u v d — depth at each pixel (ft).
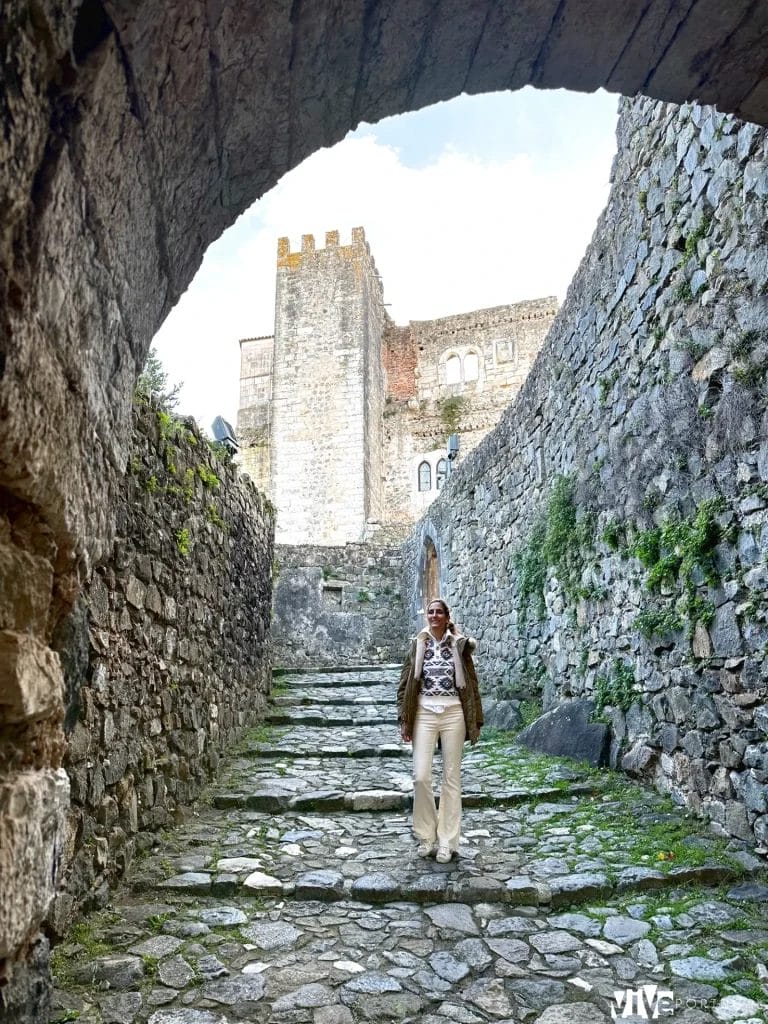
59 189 4.45
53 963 9.14
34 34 3.98
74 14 4.35
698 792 14.47
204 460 18.90
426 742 14.05
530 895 11.44
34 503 4.83
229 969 9.29
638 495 17.43
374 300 94.02
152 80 5.31
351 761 21.25
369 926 10.63
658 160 16.57
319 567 48.85
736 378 13.19
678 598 15.47
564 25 7.46
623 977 9.07
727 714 13.53
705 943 9.82
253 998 8.61
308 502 82.12
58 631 6.09
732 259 13.50
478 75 8.04
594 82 8.39
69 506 5.24
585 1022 8.12
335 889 11.69
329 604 48.47
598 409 20.22
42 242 4.30
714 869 11.84
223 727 20.51
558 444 23.90
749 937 9.94
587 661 20.85
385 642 47.91
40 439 4.53
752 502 12.80
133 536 13.09
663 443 16.05
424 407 93.25
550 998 8.63
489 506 31.99
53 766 5.44
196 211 7.22
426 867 12.78
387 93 7.80
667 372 16.07
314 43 6.43
